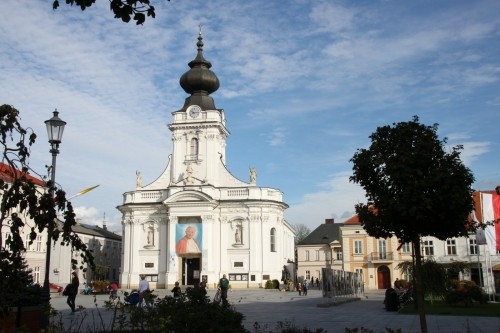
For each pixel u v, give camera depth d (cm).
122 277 5922
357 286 4612
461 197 1266
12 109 827
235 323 1311
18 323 1308
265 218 5816
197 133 6134
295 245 9038
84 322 2064
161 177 6212
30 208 843
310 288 7088
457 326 1941
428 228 1350
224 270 5744
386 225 1355
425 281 3161
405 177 1276
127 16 720
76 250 899
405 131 1306
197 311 1278
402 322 2122
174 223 5731
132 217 6016
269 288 5600
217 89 6438
